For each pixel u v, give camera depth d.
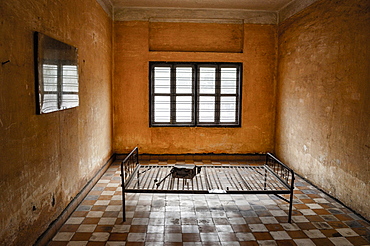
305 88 5.61
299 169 5.88
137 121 7.06
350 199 4.27
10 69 2.49
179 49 6.96
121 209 4.23
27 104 2.80
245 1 6.26
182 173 4.30
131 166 6.38
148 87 6.98
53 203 3.49
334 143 4.66
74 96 4.06
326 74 4.87
